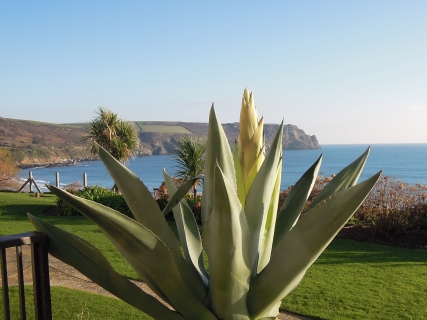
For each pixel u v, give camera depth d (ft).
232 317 7.09
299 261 6.72
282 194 33.53
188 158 44.47
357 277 20.51
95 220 6.37
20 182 83.20
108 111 58.80
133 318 14.75
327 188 8.94
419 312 15.74
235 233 6.29
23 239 6.62
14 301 15.84
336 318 15.25
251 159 8.32
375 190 31.73
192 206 40.37
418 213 30.12
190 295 7.14
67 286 19.08
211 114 8.20
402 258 24.36
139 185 7.53
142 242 6.54
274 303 7.26
